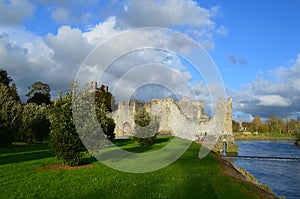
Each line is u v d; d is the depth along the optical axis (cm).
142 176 1426
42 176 1363
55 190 1123
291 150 5416
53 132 1669
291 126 11525
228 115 4984
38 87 6762
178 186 1231
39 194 1066
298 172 2895
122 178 1363
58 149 1638
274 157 4050
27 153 2252
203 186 1254
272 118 12431
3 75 5122
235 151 4794
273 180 2509
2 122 2789
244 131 11850
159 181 1327
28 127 3131
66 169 1561
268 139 9712
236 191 1234
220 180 1430
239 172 2297
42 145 3042
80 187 1173
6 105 2909
